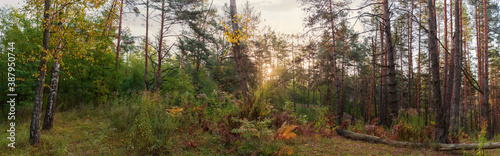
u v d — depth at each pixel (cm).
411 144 652
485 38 1700
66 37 720
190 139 670
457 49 932
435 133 663
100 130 795
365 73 2761
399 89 2797
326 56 2109
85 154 581
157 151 571
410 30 2117
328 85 2203
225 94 997
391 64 1017
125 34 1883
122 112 984
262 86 799
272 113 846
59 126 830
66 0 684
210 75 2245
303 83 2919
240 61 821
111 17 855
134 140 602
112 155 575
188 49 1917
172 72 1756
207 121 787
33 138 628
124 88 1638
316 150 619
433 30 677
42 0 667
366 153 602
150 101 917
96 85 1277
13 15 1136
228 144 634
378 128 825
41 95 654
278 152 544
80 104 1192
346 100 3022
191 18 1728
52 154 574
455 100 949
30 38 1090
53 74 793
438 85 662
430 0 685
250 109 736
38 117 641
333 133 831
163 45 1814
